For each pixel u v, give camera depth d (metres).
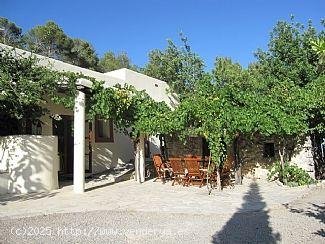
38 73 10.91
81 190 10.71
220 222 7.18
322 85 13.65
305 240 5.79
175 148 16.20
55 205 8.86
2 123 11.50
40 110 11.66
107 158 15.96
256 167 14.30
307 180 12.52
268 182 13.24
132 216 7.77
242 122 11.32
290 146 13.73
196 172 12.01
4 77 10.15
